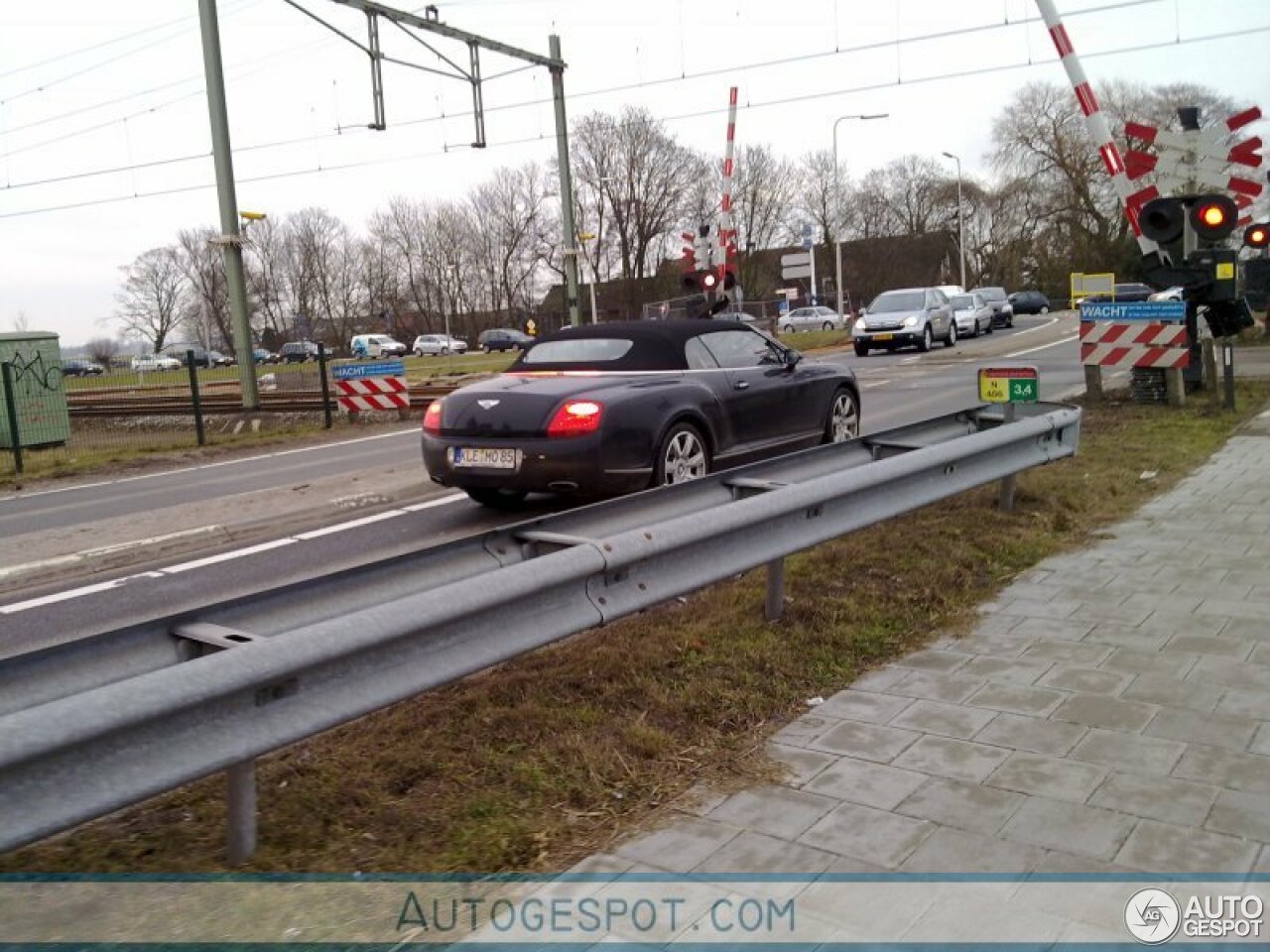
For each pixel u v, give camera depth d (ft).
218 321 311.47
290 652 9.71
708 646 15.78
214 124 65.87
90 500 38.34
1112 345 41.01
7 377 49.24
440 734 13.10
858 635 16.22
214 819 11.21
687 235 75.66
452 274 293.43
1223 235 38.60
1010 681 14.39
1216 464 28.78
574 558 12.76
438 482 26.48
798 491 16.34
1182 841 10.21
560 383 26.20
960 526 22.08
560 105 79.20
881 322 97.09
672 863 10.19
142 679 8.87
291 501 33.45
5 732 7.99
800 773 11.99
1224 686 13.88
